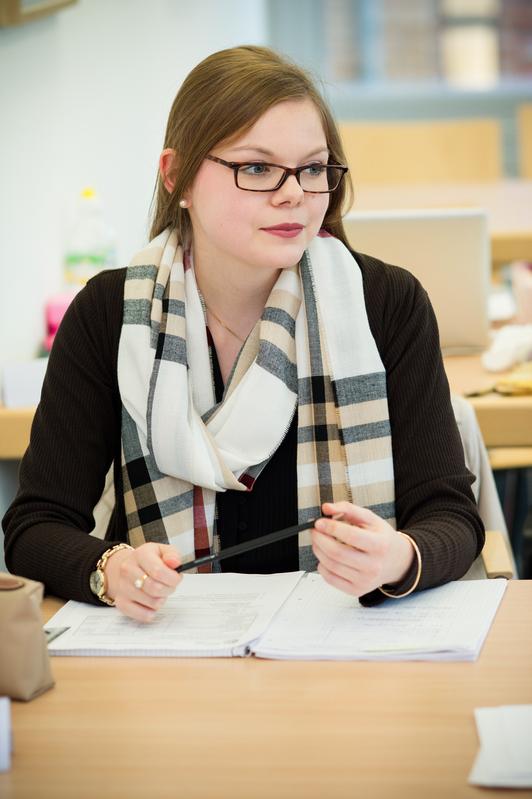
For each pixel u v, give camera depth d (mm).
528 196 6090
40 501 1997
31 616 1451
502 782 1206
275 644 1575
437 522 1867
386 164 7246
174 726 1370
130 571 1674
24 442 2705
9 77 2920
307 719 1373
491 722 1330
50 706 1435
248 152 1867
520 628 1619
